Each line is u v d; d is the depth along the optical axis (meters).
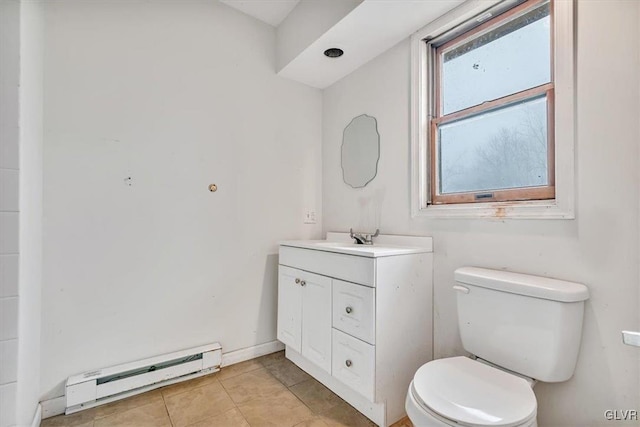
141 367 1.66
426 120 1.76
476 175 1.57
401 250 1.52
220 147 2.01
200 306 1.91
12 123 1.10
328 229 2.43
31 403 1.31
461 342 1.52
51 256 1.47
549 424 1.23
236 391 1.69
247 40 2.13
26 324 1.21
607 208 1.10
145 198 1.73
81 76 1.55
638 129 1.04
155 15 1.78
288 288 1.99
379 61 2.01
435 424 0.91
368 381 1.41
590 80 1.15
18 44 1.12
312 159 2.46
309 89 2.45
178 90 1.85
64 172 1.50
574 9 1.19
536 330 1.13
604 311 1.10
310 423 1.44
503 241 1.39
